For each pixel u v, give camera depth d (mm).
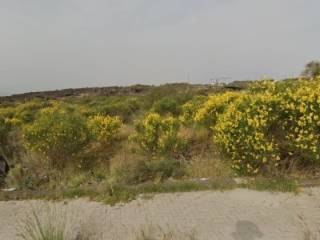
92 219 3328
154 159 5293
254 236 2777
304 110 3658
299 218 3023
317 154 3729
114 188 4059
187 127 7281
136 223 3178
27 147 5562
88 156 5875
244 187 3918
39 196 4062
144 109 14852
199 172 4555
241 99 4711
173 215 3320
